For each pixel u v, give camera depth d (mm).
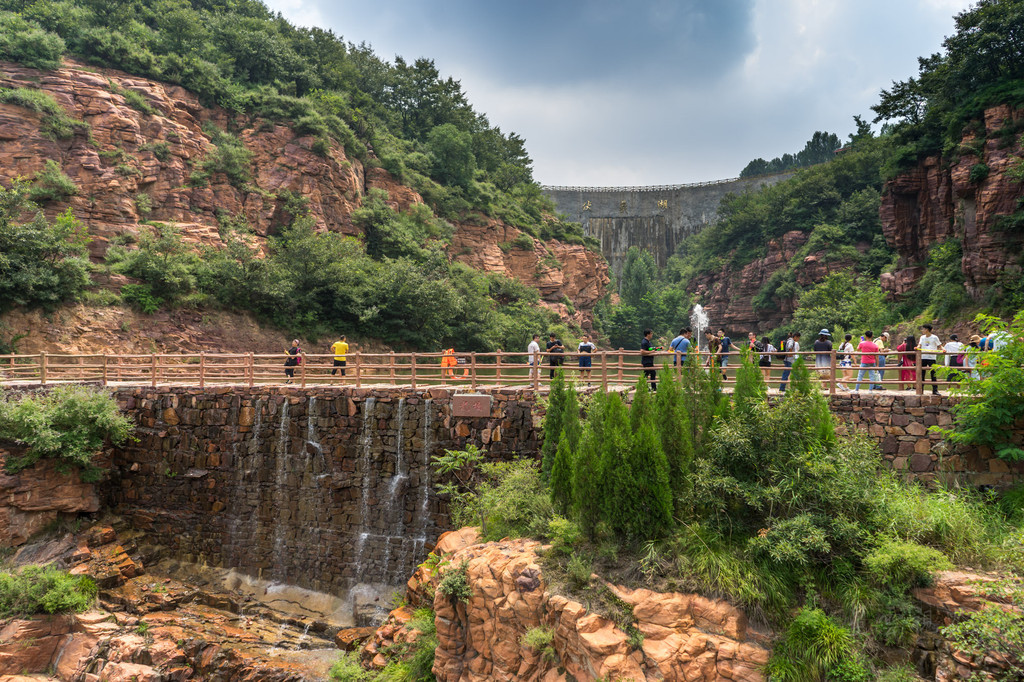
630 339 85875
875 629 9742
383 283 45375
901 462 13336
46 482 18500
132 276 36688
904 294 46594
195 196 44406
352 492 18172
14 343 30078
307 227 44438
